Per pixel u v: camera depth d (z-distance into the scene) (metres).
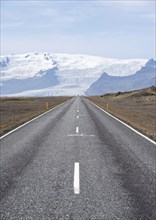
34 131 18.95
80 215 5.89
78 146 13.45
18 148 13.03
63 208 6.24
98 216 5.84
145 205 6.39
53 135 17.05
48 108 47.19
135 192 7.21
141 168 9.49
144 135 17.14
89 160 10.62
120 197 6.88
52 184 7.84
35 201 6.64
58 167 9.61
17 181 8.10
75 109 42.53
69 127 20.89
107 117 29.16
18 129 20.12
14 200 6.70
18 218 5.75
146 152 12.13
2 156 11.36
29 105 60.84
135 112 40.03
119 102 74.19
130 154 11.70
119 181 8.10
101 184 7.84
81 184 7.84
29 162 10.32
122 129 19.89
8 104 65.88
